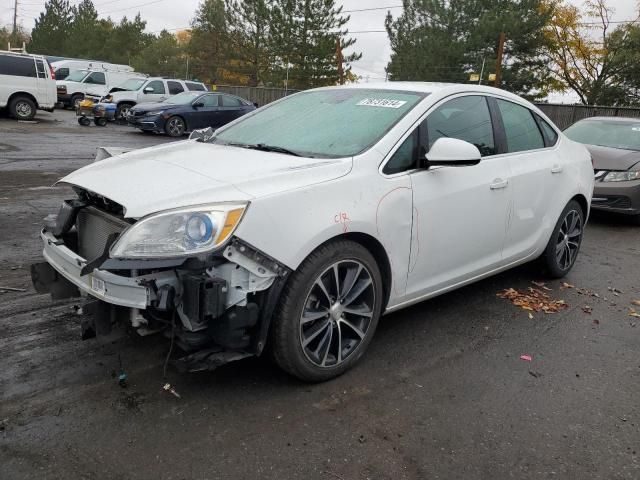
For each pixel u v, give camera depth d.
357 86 4.44
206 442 2.78
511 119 4.72
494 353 3.93
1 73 18.61
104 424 2.88
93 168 3.59
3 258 5.18
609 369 3.81
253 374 3.42
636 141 9.03
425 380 3.50
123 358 3.52
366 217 3.30
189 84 22.94
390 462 2.73
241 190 2.95
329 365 3.35
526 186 4.64
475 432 3.00
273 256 2.90
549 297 5.09
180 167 3.37
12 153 11.62
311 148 3.71
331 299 3.28
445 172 3.86
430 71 31.23
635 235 7.94
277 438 2.85
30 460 2.59
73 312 4.11
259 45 42.22
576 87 39.41
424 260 3.80
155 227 2.76
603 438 3.02
